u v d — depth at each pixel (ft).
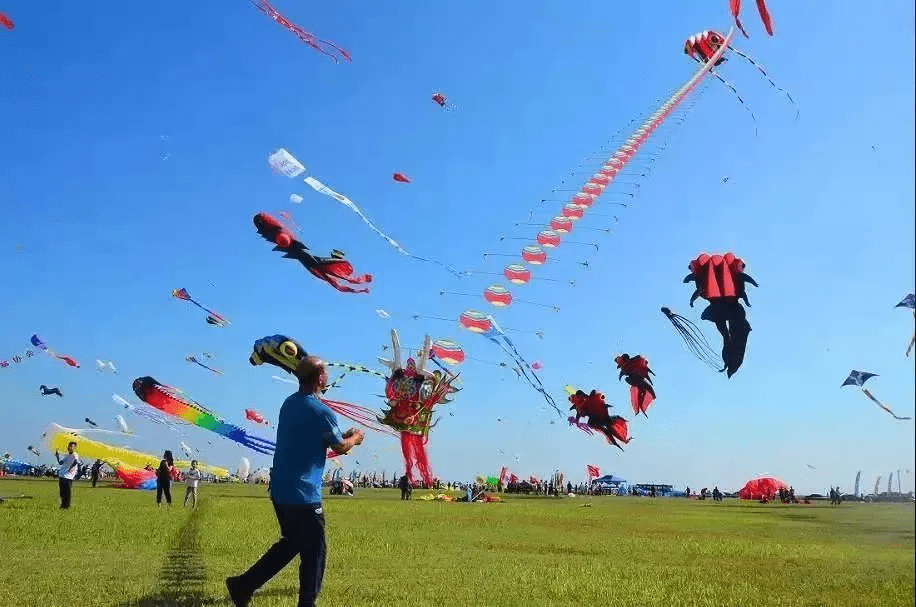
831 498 105.19
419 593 27.68
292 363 102.17
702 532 61.87
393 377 154.61
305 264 88.02
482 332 118.62
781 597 27.94
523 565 36.58
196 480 86.74
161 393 116.88
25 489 123.44
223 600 24.91
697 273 69.51
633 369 125.18
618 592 28.60
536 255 107.45
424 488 227.81
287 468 23.00
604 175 110.63
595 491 266.98
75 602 24.06
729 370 68.59
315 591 22.89
